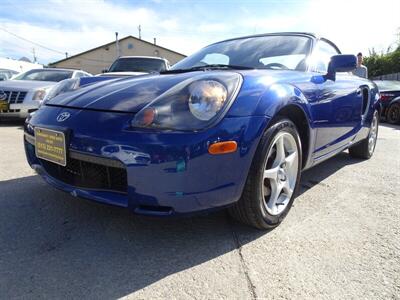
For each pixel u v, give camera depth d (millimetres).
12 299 1485
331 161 4133
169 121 1714
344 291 1594
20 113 5902
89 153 1812
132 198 1749
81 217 2279
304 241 2053
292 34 3146
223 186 1806
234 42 3270
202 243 2004
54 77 7137
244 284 1630
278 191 2219
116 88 2174
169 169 1671
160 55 43719
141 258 1834
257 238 2078
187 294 1551
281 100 2035
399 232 2199
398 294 1580
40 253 1849
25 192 2684
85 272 1694
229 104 1802
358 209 2572
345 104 3047
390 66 24359
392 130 7598
